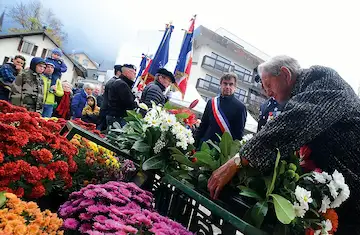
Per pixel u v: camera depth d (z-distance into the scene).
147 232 1.03
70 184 1.50
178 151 1.51
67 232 1.09
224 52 24.14
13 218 0.88
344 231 1.22
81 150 1.81
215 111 3.00
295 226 1.06
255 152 1.08
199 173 1.43
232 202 1.18
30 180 1.28
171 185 1.47
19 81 3.80
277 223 1.05
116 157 2.15
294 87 1.38
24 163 1.29
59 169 1.43
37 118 1.75
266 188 1.12
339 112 1.13
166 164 1.58
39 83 4.00
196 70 23.59
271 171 1.13
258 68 1.58
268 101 3.01
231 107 3.00
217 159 1.45
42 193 1.33
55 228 0.96
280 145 1.07
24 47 25.06
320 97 1.16
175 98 9.67
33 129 1.49
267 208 1.01
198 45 23.58
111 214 1.03
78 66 29.34
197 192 1.24
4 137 1.32
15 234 0.82
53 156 1.53
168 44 6.00
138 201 1.28
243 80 24.67
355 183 1.17
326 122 1.10
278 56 1.46
